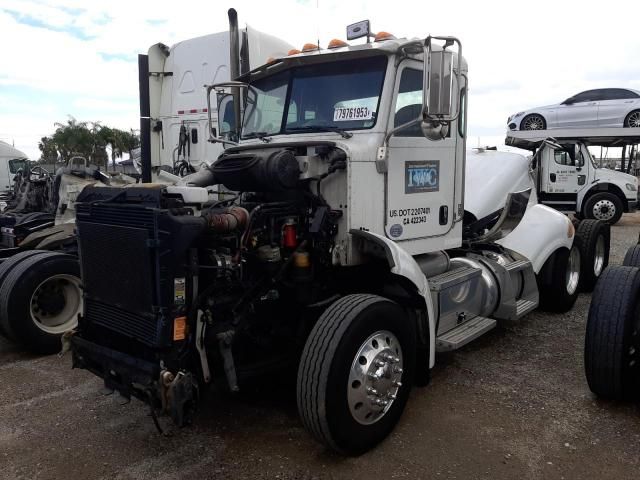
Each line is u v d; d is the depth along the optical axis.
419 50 3.88
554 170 15.15
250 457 3.41
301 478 3.17
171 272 3.06
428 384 4.42
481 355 5.07
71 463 3.38
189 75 9.34
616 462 3.28
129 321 3.32
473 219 5.90
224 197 4.48
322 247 3.75
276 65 4.38
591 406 4.01
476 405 4.05
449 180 4.55
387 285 3.97
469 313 4.66
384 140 3.84
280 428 3.77
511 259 5.57
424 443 3.52
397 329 3.53
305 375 3.16
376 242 3.66
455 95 3.70
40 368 4.99
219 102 5.18
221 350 3.31
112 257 3.36
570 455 3.36
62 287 5.50
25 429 3.81
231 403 4.16
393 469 3.24
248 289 3.52
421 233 4.30
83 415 4.01
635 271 4.03
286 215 3.75
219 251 3.36
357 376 3.25
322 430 3.15
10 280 5.13
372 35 4.06
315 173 3.82
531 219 6.14
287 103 4.36
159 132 10.04
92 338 3.67
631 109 14.91
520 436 3.59
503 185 6.25
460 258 5.03
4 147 24.36
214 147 8.99
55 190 7.24
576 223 7.58
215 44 8.88
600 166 16.73
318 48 4.19
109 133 41.62
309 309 3.86
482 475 3.16
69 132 40.88
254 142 4.47
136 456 3.45
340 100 4.06
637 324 3.90
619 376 3.84
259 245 3.60
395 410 3.57
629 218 17.73
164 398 3.04
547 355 5.06
